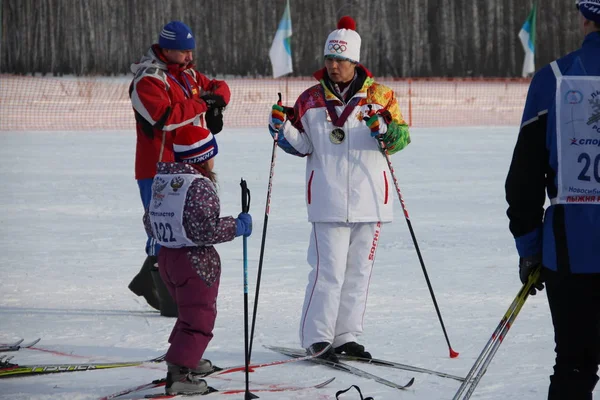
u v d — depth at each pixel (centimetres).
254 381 1209
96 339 1444
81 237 2397
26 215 2730
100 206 2920
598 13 873
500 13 12319
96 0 10919
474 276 1905
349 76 1338
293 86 10019
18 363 1287
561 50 12412
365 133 1331
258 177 3609
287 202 2981
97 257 2147
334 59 1314
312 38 11669
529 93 899
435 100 9138
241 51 11550
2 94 8081
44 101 7806
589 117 862
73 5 10812
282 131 1319
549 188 895
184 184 1104
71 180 3506
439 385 1173
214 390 1153
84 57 10888
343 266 1330
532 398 1105
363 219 1317
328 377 1229
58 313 1625
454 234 2416
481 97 9550
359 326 1343
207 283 1127
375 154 1338
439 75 12250
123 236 2420
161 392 1150
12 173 3691
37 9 10675
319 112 1338
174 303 1600
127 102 8006
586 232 856
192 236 1092
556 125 872
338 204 1311
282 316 1588
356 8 11894
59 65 10775
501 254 2147
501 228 2503
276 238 2389
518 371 1228
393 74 12106
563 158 867
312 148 1349
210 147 1136
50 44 10731
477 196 3116
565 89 870
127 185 3388
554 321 888
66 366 1252
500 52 12362
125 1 11056
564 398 868
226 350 1373
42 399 1112
